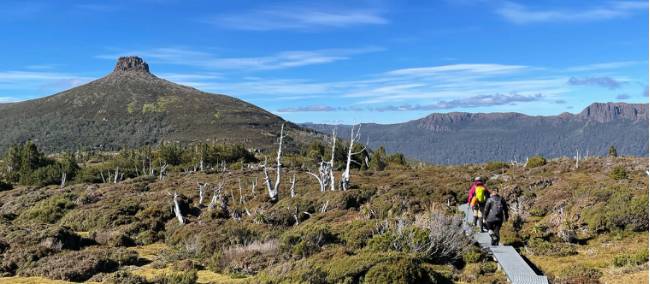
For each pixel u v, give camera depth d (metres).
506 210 14.77
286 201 28.42
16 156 78.50
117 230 24.55
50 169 67.69
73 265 15.73
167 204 29.98
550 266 13.77
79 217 29.44
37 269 15.68
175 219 26.64
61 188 47.72
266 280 12.32
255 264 15.04
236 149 92.00
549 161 51.03
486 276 12.67
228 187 42.91
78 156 129.38
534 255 15.18
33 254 17.19
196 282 13.60
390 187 31.30
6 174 73.06
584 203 20.31
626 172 36.31
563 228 17.17
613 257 13.89
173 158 87.75
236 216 26.78
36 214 33.03
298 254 15.48
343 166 64.19
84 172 70.75
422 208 23.22
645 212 17.02
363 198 27.61
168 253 18.70
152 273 15.37
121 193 40.56
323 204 27.03
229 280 13.74
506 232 16.72
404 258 12.04
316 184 42.41
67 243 20.06
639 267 12.34
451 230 14.69
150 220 26.02
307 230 17.50
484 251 14.40
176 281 13.26
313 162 67.94
